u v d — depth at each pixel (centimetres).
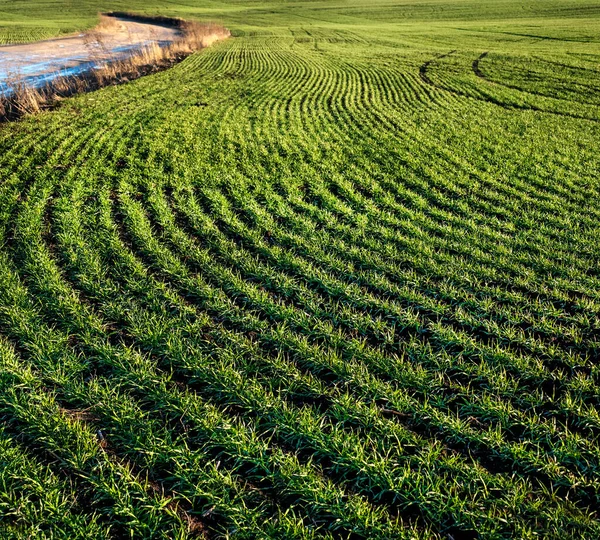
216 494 470
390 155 1454
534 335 692
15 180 1230
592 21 4275
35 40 4144
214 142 1545
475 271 841
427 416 552
